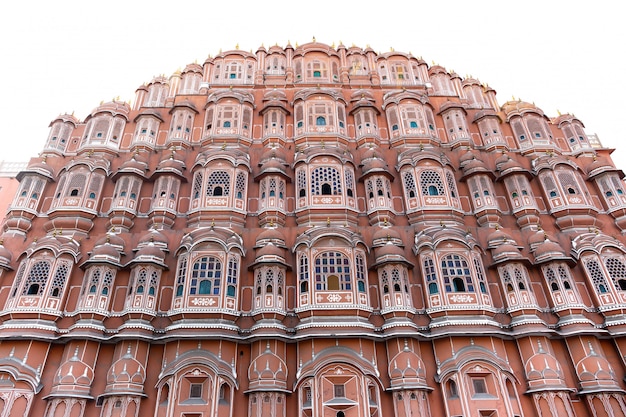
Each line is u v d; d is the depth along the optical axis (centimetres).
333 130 2952
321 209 2505
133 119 3083
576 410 1975
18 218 2444
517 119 3166
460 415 1888
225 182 2589
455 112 3142
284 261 2255
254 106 3127
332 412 1856
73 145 2944
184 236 2334
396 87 3381
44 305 2062
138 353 1991
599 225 2591
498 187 2784
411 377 1948
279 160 2717
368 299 2169
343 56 3544
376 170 2644
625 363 2086
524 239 2505
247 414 1906
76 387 1884
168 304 2183
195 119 3073
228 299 2122
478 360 1989
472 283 2211
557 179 2708
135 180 2630
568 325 2138
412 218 2552
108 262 2184
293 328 2102
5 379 1881
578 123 3219
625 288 2264
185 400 1889
